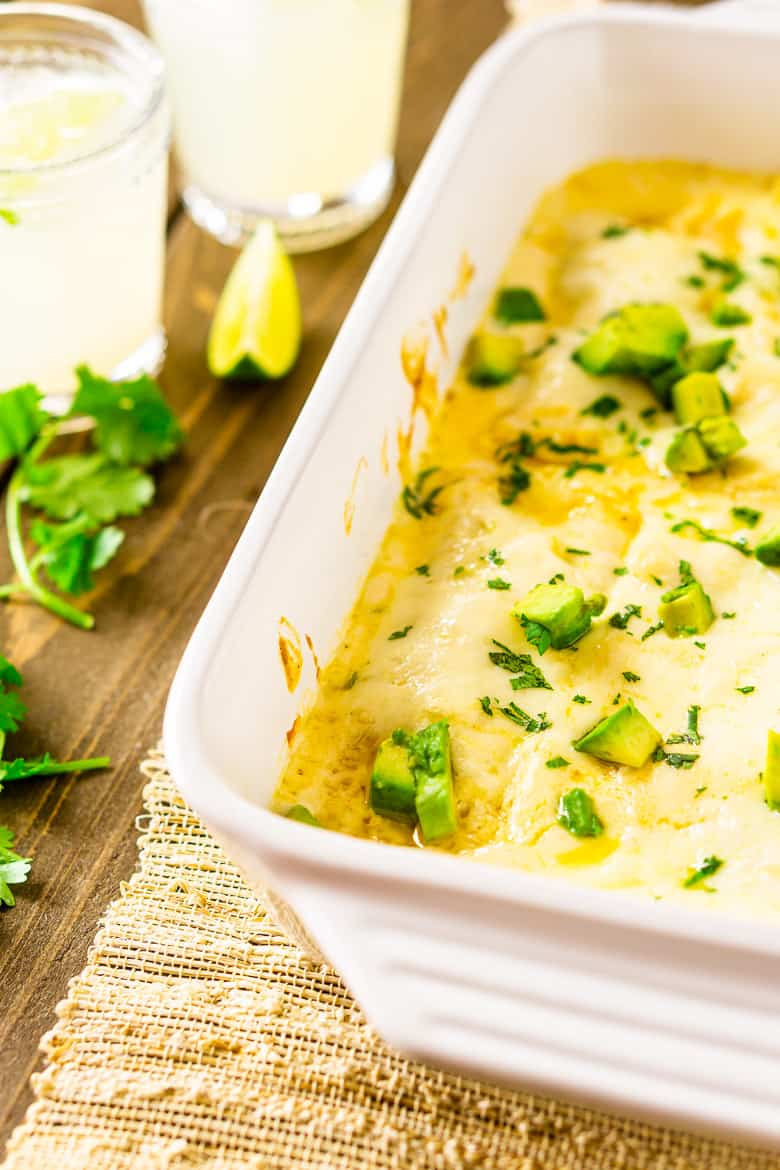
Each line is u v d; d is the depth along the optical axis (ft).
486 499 2.40
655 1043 1.93
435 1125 2.08
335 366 2.24
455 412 2.51
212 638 2.04
